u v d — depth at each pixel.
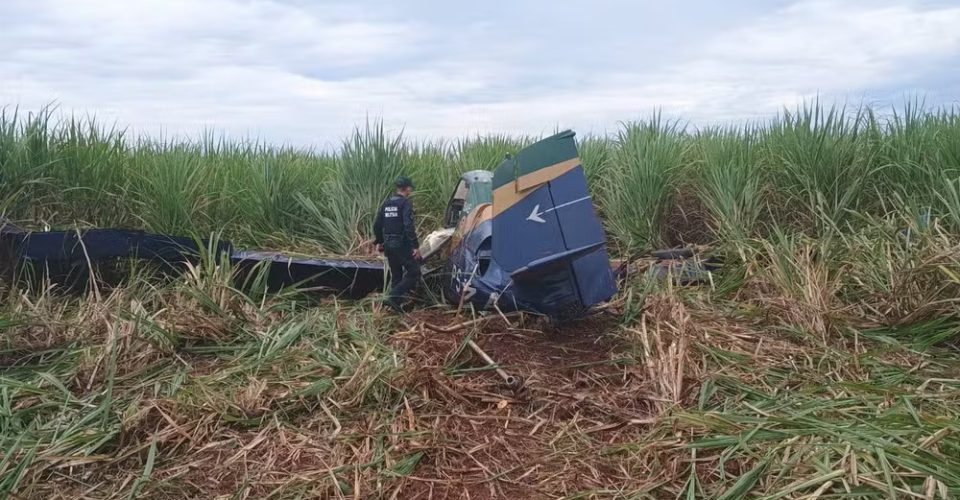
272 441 4.01
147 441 3.99
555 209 5.27
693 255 6.82
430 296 6.52
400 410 4.33
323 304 6.44
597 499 3.42
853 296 5.78
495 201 5.35
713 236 8.00
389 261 6.43
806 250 5.88
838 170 7.33
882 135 7.59
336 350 5.14
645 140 8.77
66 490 3.62
